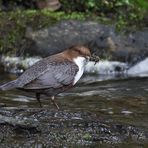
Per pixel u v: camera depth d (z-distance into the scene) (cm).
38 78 948
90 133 869
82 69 1020
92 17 1552
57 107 991
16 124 871
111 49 1495
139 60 1504
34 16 1518
